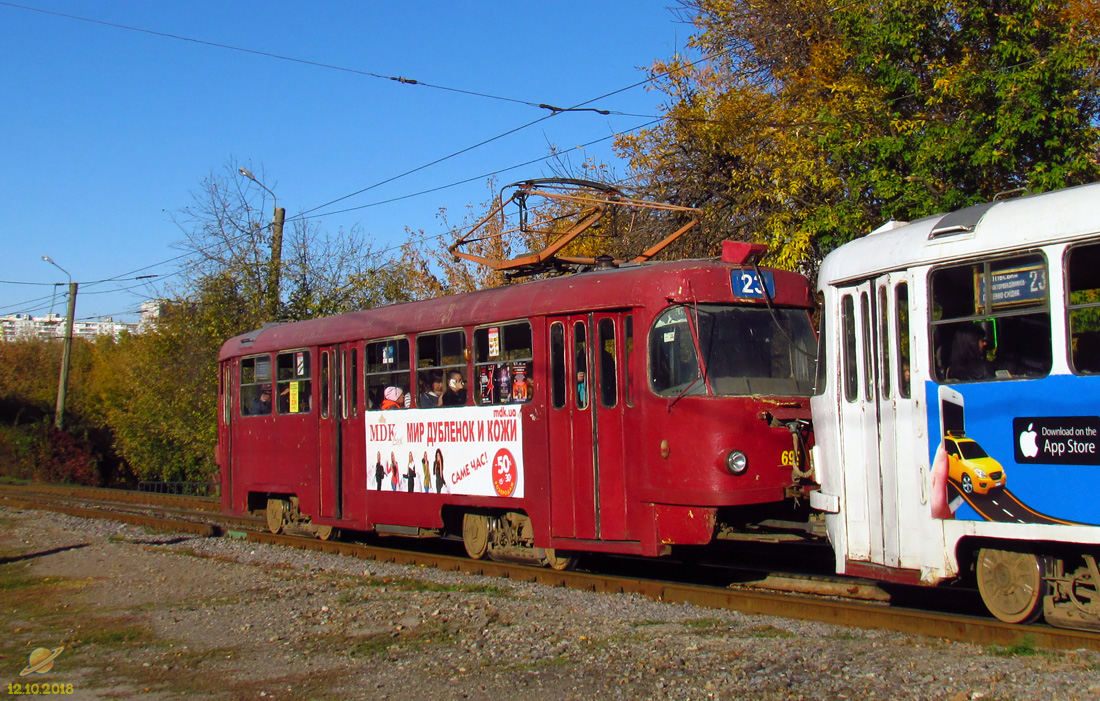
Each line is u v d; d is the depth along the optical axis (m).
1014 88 13.38
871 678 6.00
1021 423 6.75
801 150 16.03
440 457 12.15
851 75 16.52
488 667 6.77
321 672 6.84
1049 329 6.62
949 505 7.21
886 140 14.25
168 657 7.45
